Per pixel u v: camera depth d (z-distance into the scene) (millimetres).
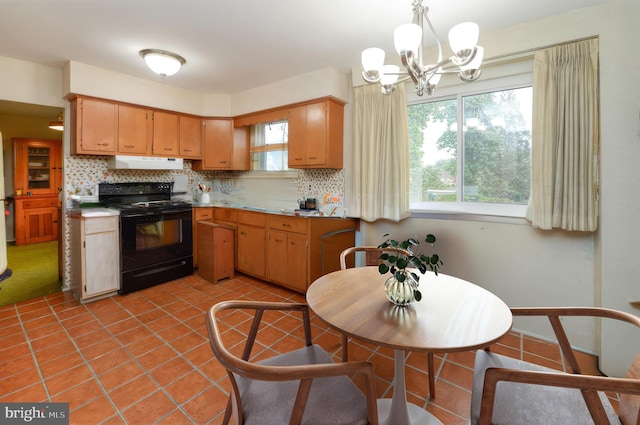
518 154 2463
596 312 1279
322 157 3180
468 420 1564
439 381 1862
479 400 1118
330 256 3207
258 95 3768
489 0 1931
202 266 3664
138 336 2324
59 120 4195
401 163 2777
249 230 3639
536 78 2188
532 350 2189
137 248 3217
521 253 2393
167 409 1617
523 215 2393
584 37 2006
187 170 4387
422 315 1206
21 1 1979
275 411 1061
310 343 1453
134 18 2195
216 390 1767
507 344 2268
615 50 1888
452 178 2768
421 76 1438
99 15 2154
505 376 959
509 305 2455
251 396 1132
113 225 3064
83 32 2400
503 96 2510
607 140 1911
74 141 3146
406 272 1366
